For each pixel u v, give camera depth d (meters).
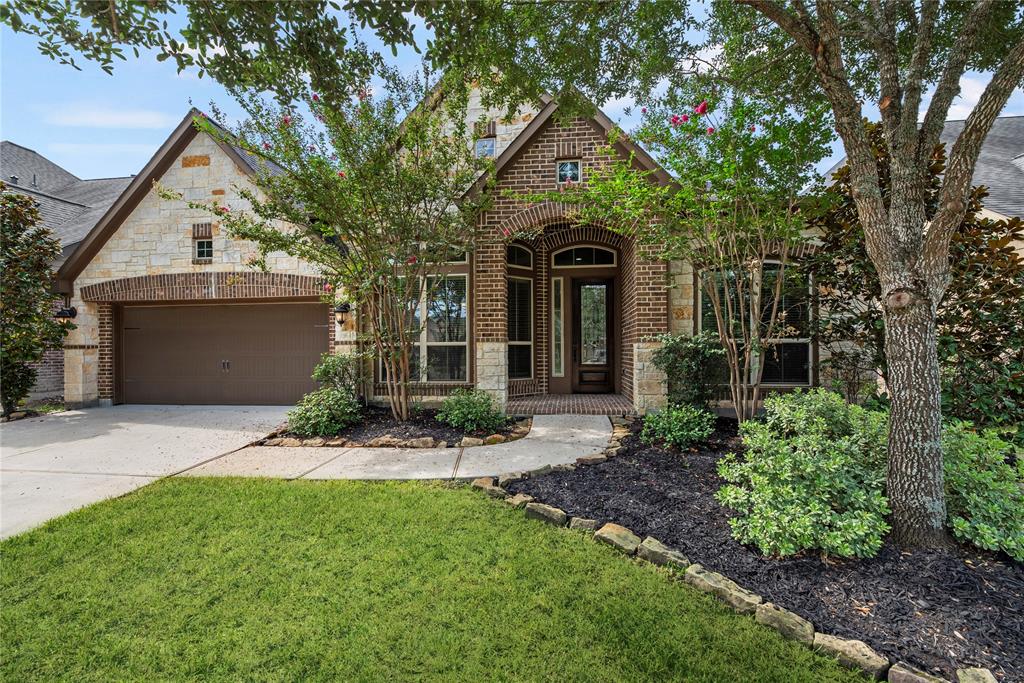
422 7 3.38
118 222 9.85
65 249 10.06
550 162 7.93
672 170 5.67
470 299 8.78
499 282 7.93
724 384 6.50
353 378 7.98
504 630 2.47
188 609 2.64
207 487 4.56
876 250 3.17
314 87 3.67
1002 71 2.79
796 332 6.46
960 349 5.35
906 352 3.09
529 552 3.26
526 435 6.55
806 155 4.89
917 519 3.04
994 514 3.03
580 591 2.81
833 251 5.99
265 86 3.69
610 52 5.13
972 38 3.05
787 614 2.54
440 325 8.86
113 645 2.37
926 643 2.34
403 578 2.94
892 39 3.31
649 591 2.81
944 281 3.09
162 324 10.26
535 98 5.07
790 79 5.46
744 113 5.00
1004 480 3.37
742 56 5.42
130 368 10.33
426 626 2.50
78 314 9.85
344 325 9.16
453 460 5.39
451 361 8.82
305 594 2.78
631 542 3.34
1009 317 5.16
